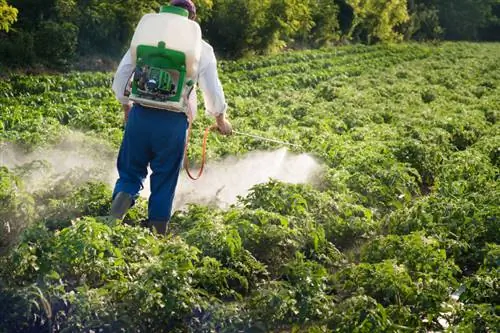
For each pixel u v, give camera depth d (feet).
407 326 20.59
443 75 90.74
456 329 20.21
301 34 129.59
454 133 49.98
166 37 23.50
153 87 23.58
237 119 48.78
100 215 26.76
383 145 41.04
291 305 20.20
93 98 57.93
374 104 59.98
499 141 45.44
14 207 24.67
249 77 82.12
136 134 24.58
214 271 21.68
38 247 20.44
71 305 19.42
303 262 22.56
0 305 19.13
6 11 62.03
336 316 20.20
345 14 153.69
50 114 47.88
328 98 67.46
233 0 104.88
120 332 18.97
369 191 32.35
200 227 24.00
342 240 27.78
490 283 22.40
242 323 19.72
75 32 78.59
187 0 24.48
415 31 174.19
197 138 41.50
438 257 24.40
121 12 86.12
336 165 37.65
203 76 24.41
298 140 42.45
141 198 28.45
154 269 20.04
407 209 29.73
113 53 85.92
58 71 77.66
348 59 111.34
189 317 19.98
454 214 28.73
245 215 25.26
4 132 39.19
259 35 110.63
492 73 97.81
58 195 29.01
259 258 24.68
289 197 27.22
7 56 73.51
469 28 211.41
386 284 21.90
